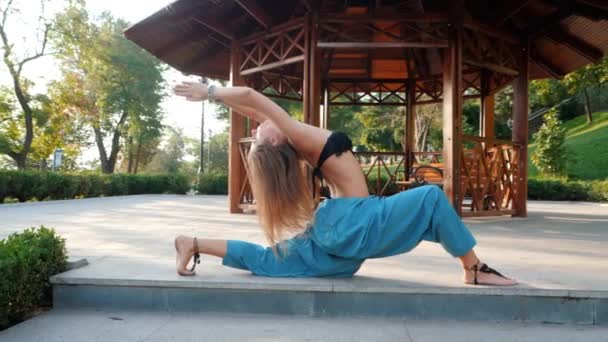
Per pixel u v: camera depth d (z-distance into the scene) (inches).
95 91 1032.8
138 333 79.6
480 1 253.4
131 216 257.3
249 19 267.6
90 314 90.6
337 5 254.1
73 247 137.6
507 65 269.9
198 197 515.8
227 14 258.7
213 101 93.4
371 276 98.8
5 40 763.4
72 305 94.6
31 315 89.8
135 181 618.5
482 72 324.8
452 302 89.0
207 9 248.4
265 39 259.6
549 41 293.3
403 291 89.1
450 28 231.8
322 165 92.1
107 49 929.5
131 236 165.9
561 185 530.9
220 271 101.0
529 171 943.7
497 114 1083.3
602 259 123.9
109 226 202.5
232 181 273.0
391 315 89.6
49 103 859.4
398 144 1094.4
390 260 118.3
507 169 270.1
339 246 89.7
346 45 224.5
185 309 92.4
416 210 86.9
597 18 233.0
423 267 109.2
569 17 260.7
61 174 480.4
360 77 370.3
